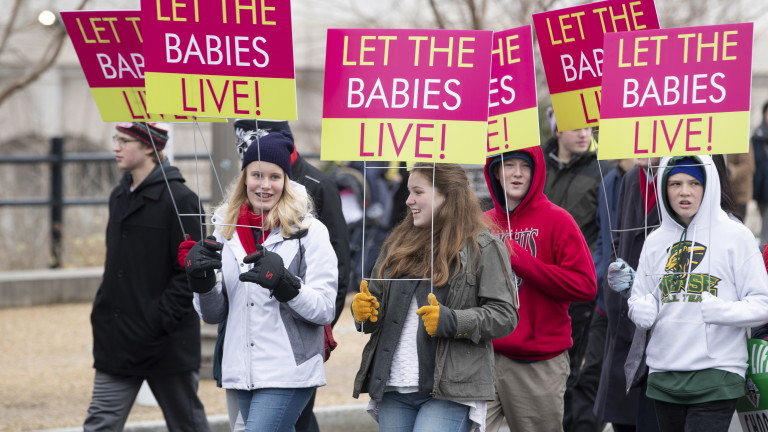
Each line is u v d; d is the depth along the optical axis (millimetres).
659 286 18578
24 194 55562
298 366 17828
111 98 19984
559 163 27953
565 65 21062
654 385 18438
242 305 18000
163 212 21797
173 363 22000
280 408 17828
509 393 19984
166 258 21844
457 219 17109
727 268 18094
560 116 21234
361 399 30281
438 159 17406
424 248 17172
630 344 21500
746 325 17719
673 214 18656
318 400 30109
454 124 17422
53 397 30719
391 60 17562
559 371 20125
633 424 21578
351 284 47812
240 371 17922
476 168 43812
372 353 17297
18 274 49062
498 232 19719
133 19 19609
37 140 79000
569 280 19719
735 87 18125
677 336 18172
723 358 17984
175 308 21609
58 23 46000
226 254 18234
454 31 17438
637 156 18516
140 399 30188
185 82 17797
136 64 19828
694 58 18297
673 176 18250
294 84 17781
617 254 22656
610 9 20594
